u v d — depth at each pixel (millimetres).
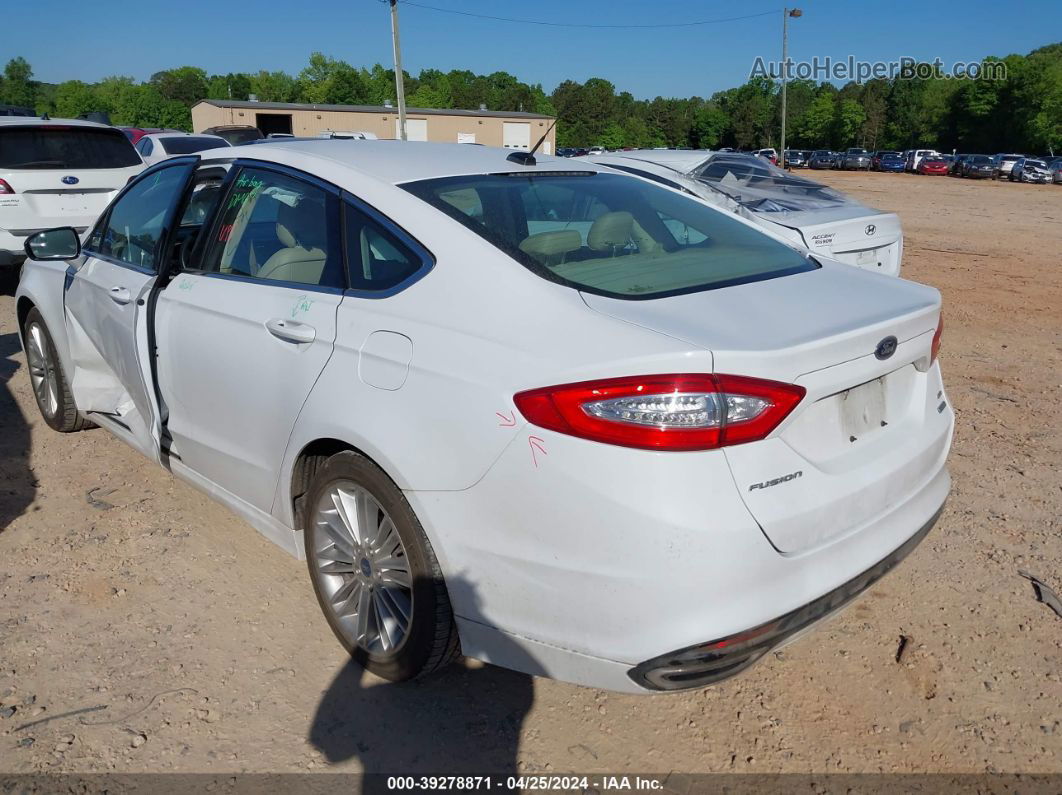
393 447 2436
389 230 2695
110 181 8617
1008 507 4027
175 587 3342
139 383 3697
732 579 2066
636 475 2045
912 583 3398
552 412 2133
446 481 2342
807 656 2977
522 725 2648
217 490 3385
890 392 2588
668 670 2113
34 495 4102
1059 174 44750
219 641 3012
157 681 2799
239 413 3068
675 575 2045
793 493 2166
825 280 2768
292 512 2967
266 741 2555
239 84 115250
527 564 2229
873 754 2539
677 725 2658
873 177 52375
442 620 2494
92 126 8586
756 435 2092
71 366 4363
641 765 2496
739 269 2777
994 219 19594
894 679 2855
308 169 3035
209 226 3389
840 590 2270
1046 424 5137
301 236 2979
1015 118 80875
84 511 3949
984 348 6996
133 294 3637
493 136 64500
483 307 2383
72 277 4254
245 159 3338
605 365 2092
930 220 19094
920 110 92312
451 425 2312
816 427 2291
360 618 2811
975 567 3510
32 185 8133
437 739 2580
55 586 3332
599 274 2529
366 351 2551
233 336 3041
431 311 2463
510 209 2799
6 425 4992
